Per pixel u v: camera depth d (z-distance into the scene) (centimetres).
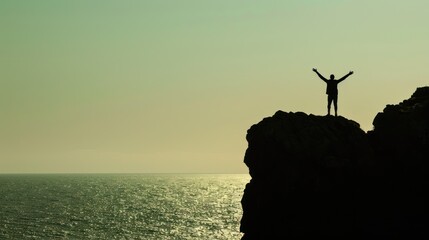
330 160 4159
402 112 4428
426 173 4144
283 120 4450
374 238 3969
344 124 4450
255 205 4403
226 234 10888
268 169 4353
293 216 4181
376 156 4325
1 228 11138
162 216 14262
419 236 3881
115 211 15500
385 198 4153
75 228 11488
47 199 19650
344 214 4106
